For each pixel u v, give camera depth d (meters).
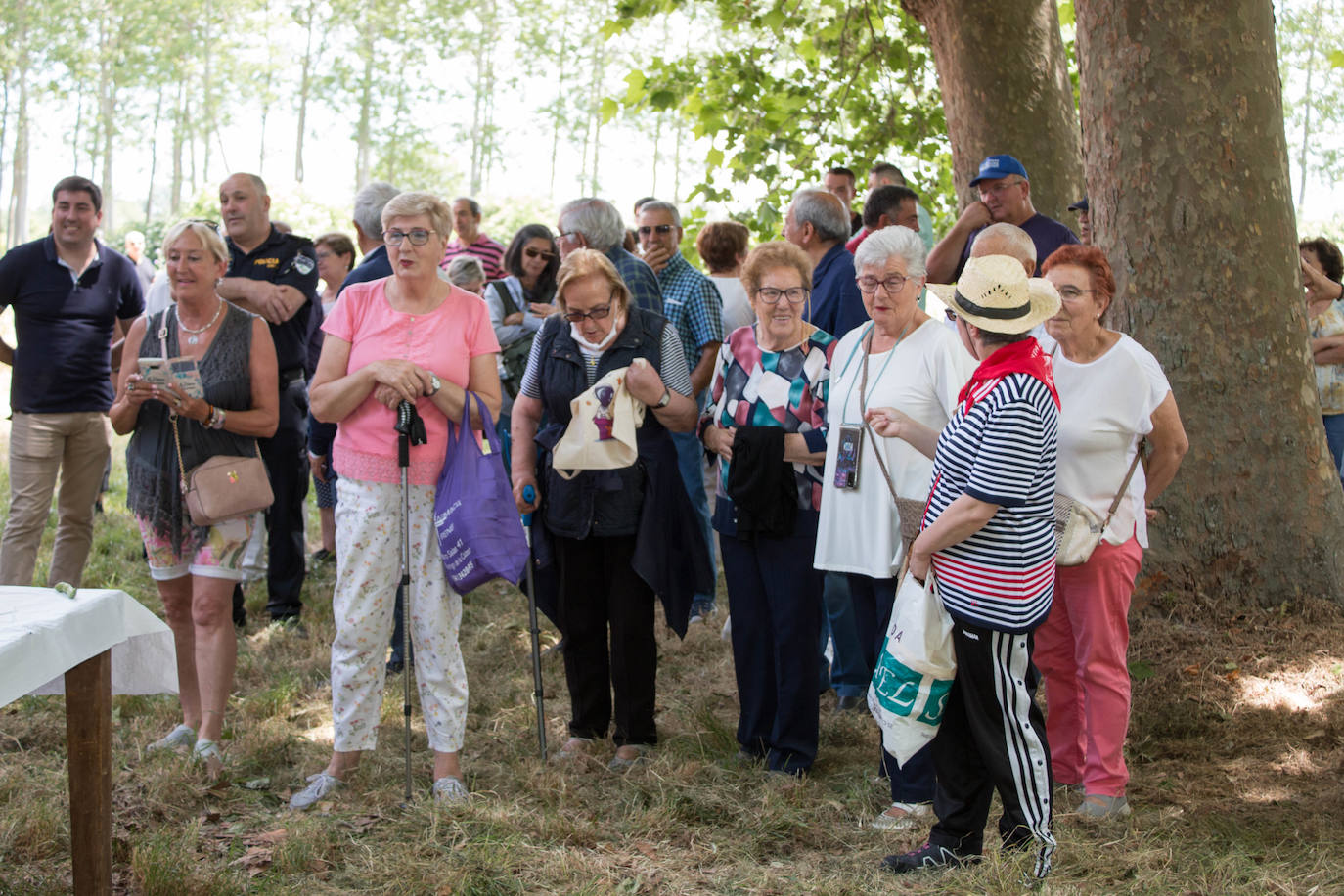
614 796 4.29
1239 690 4.83
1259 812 4.00
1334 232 28.80
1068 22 10.74
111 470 10.80
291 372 6.18
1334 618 5.20
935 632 3.31
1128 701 4.00
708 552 4.74
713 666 5.91
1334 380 6.59
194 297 4.50
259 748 4.62
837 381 4.12
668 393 4.45
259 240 6.04
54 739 4.67
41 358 5.82
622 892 3.50
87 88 37.66
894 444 3.94
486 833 3.88
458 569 4.13
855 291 5.00
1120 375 3.85
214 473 4.36
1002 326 3.15
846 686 5.27
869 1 10.54
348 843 3.85
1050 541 3.30
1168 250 5.37
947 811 3.53
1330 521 5.36
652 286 5.43
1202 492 5.34
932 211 10.88
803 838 3.94
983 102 7.35
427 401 4.20
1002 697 3.27
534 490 4.61
